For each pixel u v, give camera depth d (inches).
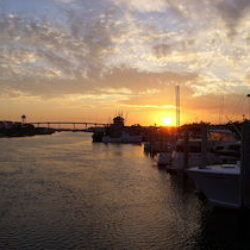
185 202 960.9
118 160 2183.8
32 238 673.6
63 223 765.9
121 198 1014.4
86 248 627.5
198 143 1450.5
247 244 661.9
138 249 627.5
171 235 698.8
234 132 1749.5
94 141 5098.4
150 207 908.0
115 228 736.3
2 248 624.4
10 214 834.8
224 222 780.0
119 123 5280.5
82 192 1101.7
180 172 1444.4
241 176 783.7
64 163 1968.5
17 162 1987.0
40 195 1051.9
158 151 2640.3
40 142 4798.2
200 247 643.5
